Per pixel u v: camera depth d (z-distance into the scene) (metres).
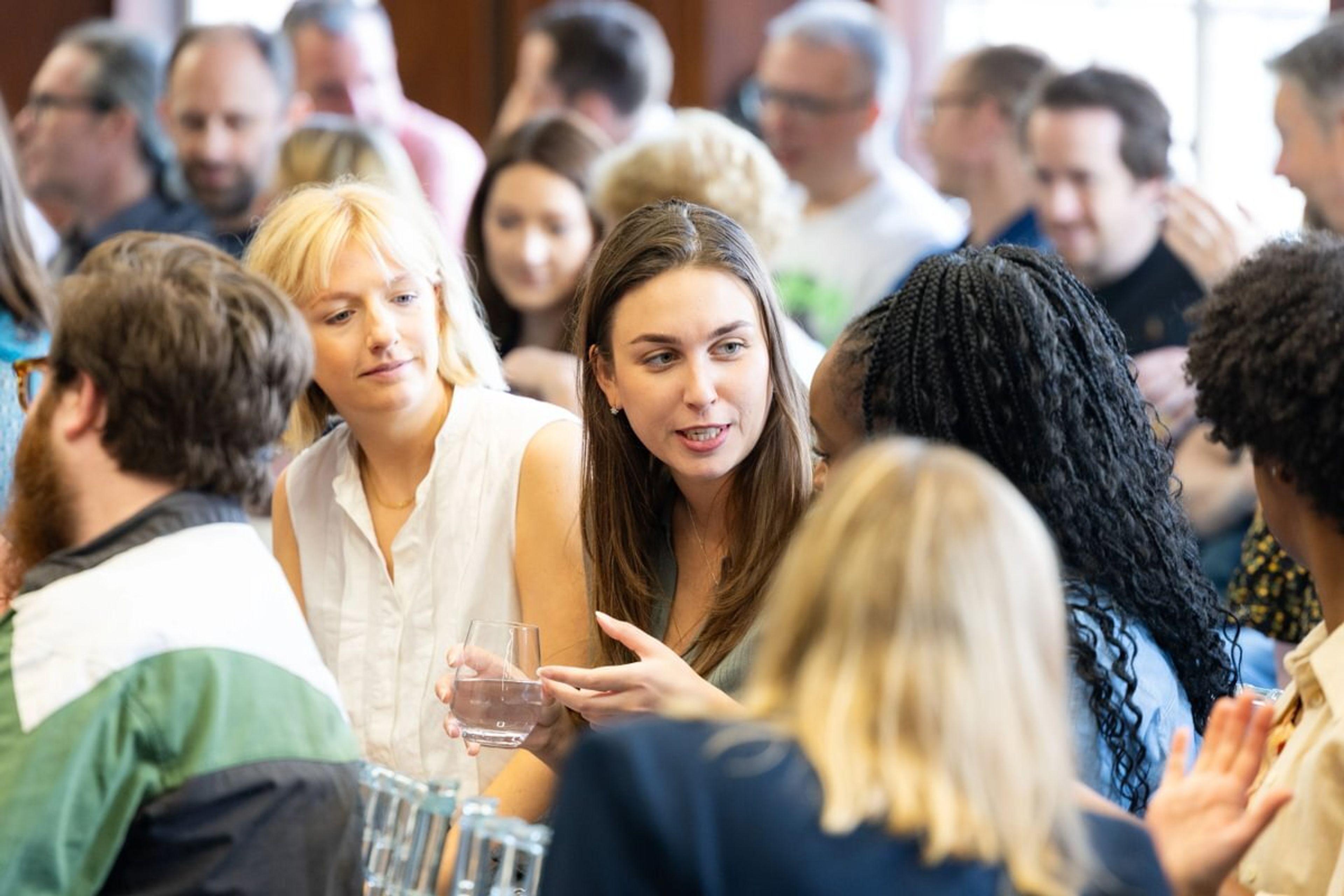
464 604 5.23
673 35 12.11
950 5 11.41
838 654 2.80
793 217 7.84
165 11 14.08
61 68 10.84
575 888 2.76
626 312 4.68
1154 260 8.25
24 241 5.89
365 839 4.02
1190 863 3.21
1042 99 8.27
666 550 5.03
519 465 5.23
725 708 3.85
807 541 2.89
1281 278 3.80
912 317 4.30
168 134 11.02
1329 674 3.72
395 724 5.27
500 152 8.52
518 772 5.02
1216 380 3.86
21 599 3.78
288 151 9.46
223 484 3.90
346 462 5.45
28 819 3.52
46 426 3.87
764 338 4.75
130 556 3.78
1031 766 2.77
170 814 3.60
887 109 9.88
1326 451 3.70
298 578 5.53
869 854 2.70
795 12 10.27
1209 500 7.41
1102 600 4.15
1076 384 4.25
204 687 3.67
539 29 10.93
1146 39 10.70
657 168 7.59
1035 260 4.41
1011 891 2.72
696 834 2.72
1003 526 2.83
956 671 2.75
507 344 8.54
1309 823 3.61
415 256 5.18
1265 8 10.35
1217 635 4.43
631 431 4.94
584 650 5.17
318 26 11.44
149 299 3.81
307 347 4.00
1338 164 7.37
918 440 4.23
